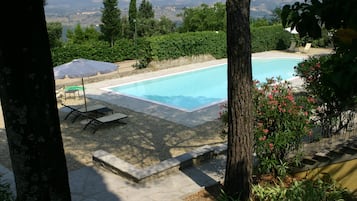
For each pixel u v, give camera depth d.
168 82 23.36
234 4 6.24
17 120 2.30
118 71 24.56
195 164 9.55
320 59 10.94
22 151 2.36
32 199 2.46
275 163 7.81
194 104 19.34
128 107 16.02
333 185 7.41
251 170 7.11
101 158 9.45
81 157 10.36
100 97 17.80
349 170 8.27
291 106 7.81
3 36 2.15
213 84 24.12
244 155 6.90
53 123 2.45
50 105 2.40
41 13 2.26
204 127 13.14
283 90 8.35
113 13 33.62
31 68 2.25
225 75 26.53
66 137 12.12
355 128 10.44
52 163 2.48
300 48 33.56
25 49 2.21
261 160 7.89
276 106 7.80
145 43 25.56
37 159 2.41
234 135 6.86
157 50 25.38
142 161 10.12
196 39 27.33
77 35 34.00
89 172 9.26
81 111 13.65
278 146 7.66
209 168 9.33
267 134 7.98
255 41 32.25
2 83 2.25
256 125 7.87
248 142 6.87
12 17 2.13
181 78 24.09
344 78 1.89
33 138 2.36
